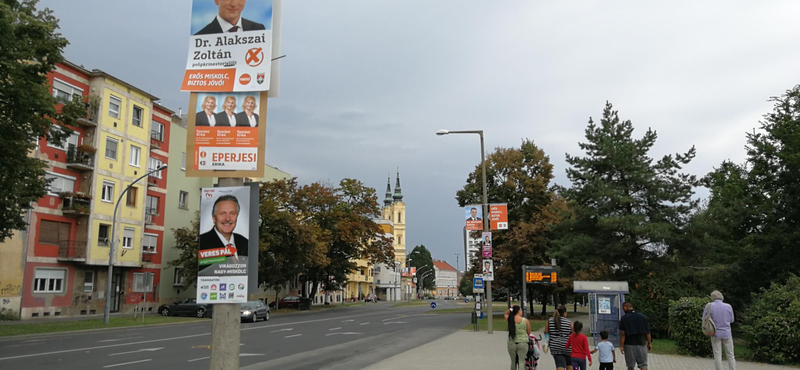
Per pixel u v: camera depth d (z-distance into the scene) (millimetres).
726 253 29031
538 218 40219
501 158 42500
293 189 59688
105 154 40250
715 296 12172
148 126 44875
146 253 44781
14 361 14672
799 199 26234
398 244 149375
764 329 15617
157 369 13609
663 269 26484
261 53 8477
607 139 28625
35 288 35062
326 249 54125
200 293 7883
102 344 19859
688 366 14844
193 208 52219
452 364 15016
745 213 28188
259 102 8391
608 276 28016
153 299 45625
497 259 39312
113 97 41156
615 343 19734
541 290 43219
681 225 27125
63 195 37062
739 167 37125
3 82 19719
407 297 145000
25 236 34469
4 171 20891
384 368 14164
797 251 25719
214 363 7684
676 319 17594
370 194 63219
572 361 10781
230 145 8305
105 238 40156
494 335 25859
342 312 55938
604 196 27453
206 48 8555
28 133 22781
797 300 15609
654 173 27656
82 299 38406
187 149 8336
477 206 28000
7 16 18719
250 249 7945
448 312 57125
